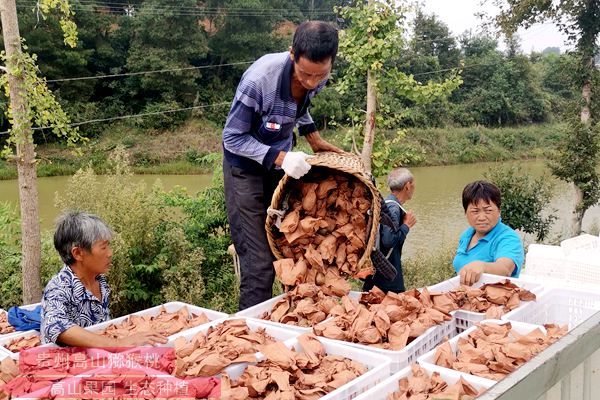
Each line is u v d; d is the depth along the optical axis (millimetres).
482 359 2244
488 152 36281
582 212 13359
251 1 41000
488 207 3824
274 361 2236
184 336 2594
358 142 8938
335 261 3072
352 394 2035
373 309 2707
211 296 6922
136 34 39500
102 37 40500
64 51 35438
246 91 3086
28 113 5844
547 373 1514
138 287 6434
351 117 8969
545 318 3137
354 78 8430
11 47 5758
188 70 39125
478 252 3910
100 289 3115
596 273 4801
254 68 3146
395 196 4773
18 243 7305
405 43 8516
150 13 37938
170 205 7344
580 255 5062
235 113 3117
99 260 2906
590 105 13750
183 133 38000
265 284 3311
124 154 7238
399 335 2473
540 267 5188
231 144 3123
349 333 2539
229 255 7340
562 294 3193
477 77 44625
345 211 3047
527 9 13930
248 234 3285
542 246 5352
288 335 2615
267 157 2980
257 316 3021
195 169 32156
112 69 39438
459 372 2057
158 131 37906
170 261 6602
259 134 3219
